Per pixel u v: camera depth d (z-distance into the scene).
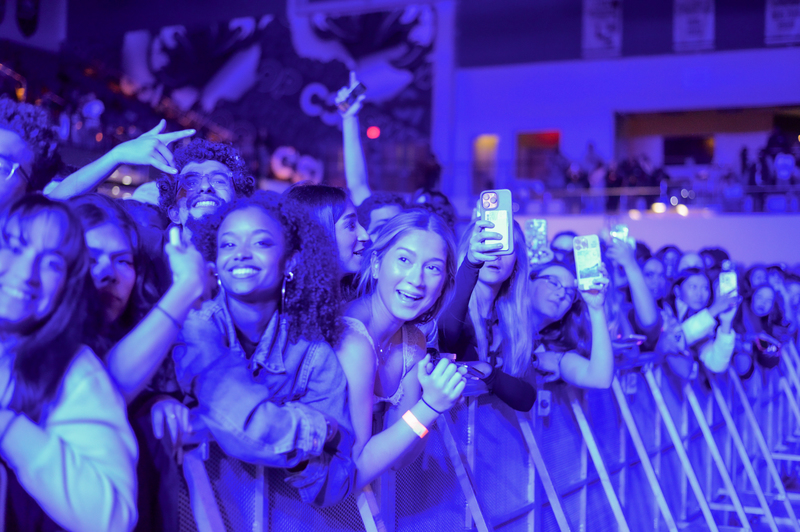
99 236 1.23
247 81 17.84
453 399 1.41
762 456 4.88
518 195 13.12
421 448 1.67
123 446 1.04
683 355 3.47
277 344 1.33
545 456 2.45
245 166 2.00
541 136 16.67
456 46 16.95
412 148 16.38
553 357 2.46
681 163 16.94
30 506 1.05
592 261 2.31
